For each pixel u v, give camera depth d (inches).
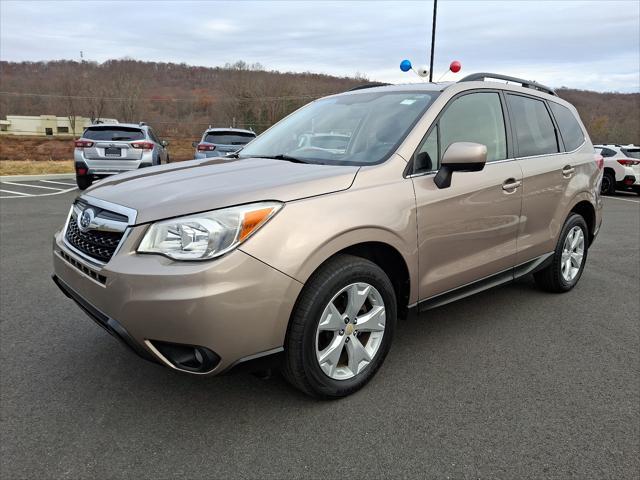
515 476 82.2
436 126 120.3
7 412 98.6
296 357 94.3
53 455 86.3
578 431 94.4
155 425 95.3
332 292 95.7
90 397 104.7
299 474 82.4
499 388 110.1
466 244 124.3
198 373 87.7
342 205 97.4
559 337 137.9
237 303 84.7
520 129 146.9
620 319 151.8
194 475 82.0
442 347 130.8
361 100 139.6
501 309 159.2
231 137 516.4
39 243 240.5
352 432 93.7
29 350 125.6
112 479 80.9
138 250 87.2
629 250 254.2
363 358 106.3
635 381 114.0
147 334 85.6
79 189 466.6
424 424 96.3
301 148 130.4
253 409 101.0
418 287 114.3
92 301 93.2
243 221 86.5
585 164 170.6
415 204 109.6
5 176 558.6
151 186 101.5
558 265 166.2
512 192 135.8
